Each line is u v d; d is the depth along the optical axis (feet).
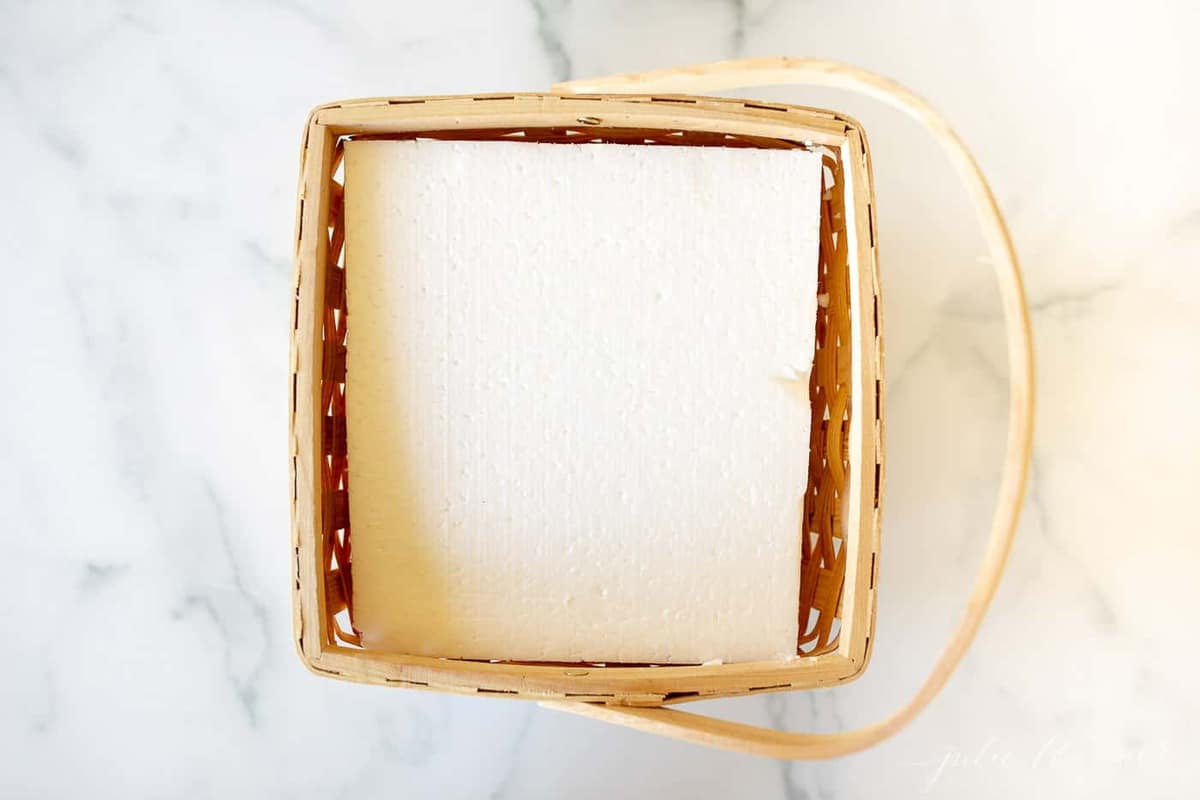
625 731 2.72
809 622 2.66
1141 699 2.71
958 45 2.69
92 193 2.69
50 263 2.70
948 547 2.72
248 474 2.71
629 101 2.22
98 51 2.68
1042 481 2.71
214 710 2.72
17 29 2.68
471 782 2.73
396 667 2.21
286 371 2.70
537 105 2.22
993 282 2.71
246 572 2.71
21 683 2.72
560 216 2.29
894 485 2.72
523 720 2.72
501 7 2.68
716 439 2.32
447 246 2.29
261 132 2.68
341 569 2.34
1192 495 2.69
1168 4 2.67
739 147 2.34
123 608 2.72
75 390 2.70
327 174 2.24
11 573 2.72
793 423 2.32
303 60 2.68
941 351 2.71
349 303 2.30
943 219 2.71
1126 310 2.70
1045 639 2.72
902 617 2.72
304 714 2.72
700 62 2.69
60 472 2.71
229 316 2.70
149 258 2.69
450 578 2.33
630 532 2.33
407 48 2.68
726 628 2.34
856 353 2.25
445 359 2.31
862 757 2.73
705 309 2.31
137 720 2.73
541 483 2.32
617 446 2.32
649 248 2.30
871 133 2.70
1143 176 2.69
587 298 2.30
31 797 2.73
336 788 2.73
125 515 2.71
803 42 2.69
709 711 2.72
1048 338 2.71
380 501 2.32
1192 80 2.68
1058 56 2.69
